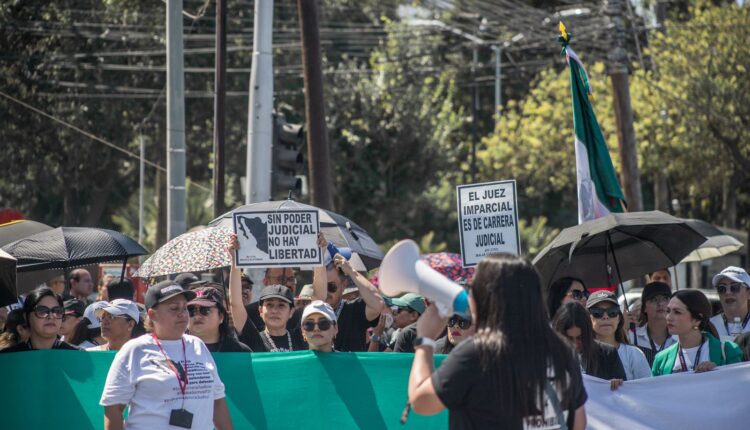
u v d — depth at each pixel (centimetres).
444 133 4900
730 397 883
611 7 2606
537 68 5391
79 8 3556
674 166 4253
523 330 537
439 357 902
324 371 904
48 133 3803
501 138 5041
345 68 4756
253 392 903
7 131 3728
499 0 3384
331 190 2000
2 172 3972
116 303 1046
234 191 4447
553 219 5969
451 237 4806
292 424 902
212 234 1276
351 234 1298
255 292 1747
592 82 4484
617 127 2581
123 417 836
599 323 971
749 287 1192
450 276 1680
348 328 1134
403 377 902
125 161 4181
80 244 1280
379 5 4878
